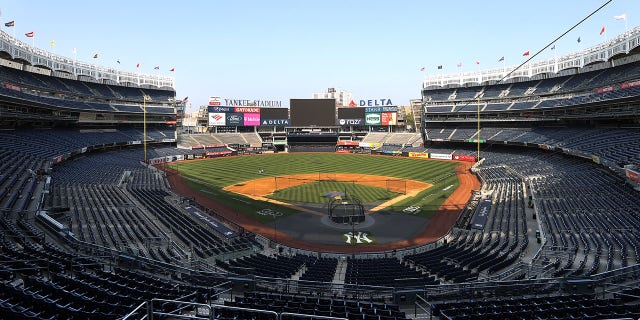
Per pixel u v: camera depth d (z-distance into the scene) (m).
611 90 62.44
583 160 56.50
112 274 16.78
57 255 18.88
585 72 77.56
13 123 65.38
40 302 11.73
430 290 18.28
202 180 65.50
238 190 57.03
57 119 70.44
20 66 71.50
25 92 64.69
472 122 101.12
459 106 101.62
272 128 127.62
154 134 100.94
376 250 32.41
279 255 29.92
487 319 13.81
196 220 37.84
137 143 91.25
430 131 105.50
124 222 32.97
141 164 77.88
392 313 14.80
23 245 19.72
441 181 63.28
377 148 111.50
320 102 119.62
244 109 119.62
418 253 30.02
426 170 75.38
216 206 47.19
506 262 25.11
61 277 14.55
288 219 41.75
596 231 29.45
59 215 31.17
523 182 52.22
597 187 40.84
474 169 70.69
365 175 70.50
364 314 13.75
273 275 23.86
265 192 55.50
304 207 46.62
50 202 35.09
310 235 36.50
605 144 52.88
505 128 91.44
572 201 38.03
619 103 56.72
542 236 29.52
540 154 71.88
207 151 105.19
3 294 12.20
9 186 34.62
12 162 43.84
